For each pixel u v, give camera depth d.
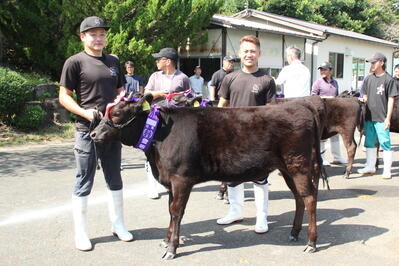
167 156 3.93
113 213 4.49
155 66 14.25
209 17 15.80
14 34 14.73
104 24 4.07
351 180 7.14
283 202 5.88
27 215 5.20
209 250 4.23
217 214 5.34
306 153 4.00
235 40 17.42
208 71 17.47
